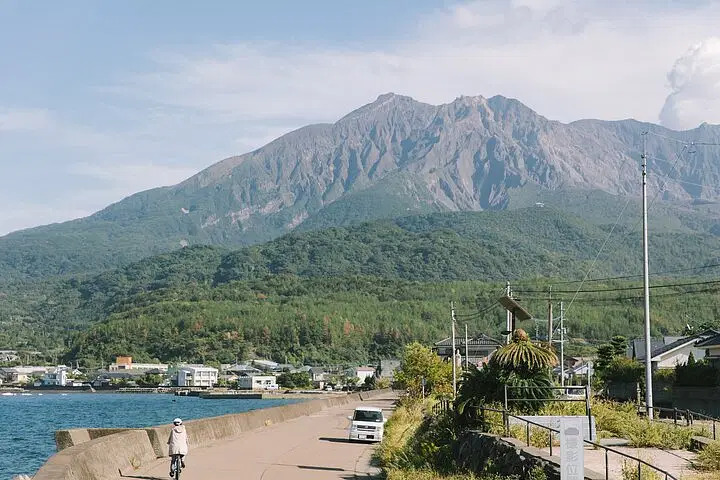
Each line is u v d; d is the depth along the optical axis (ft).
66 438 82.69
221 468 89.30
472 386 86.12
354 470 96.22
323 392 639.35
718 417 155.63
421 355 243.81
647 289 128.16
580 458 50.11
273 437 139.33
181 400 594.65
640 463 55.77
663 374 185.26
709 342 193.47
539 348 84.58
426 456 89.71
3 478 138.10
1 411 411.54
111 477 73.92
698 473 60.13
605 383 213.87
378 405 276.21
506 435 73.87
